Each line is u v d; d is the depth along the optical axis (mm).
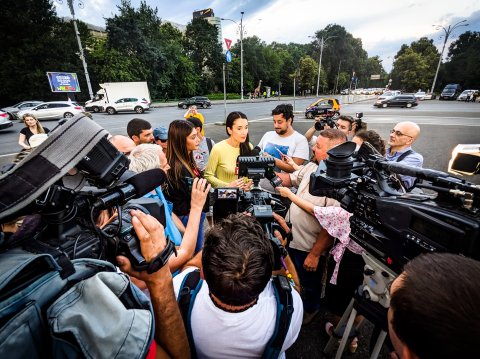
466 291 417
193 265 1013
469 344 383
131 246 585
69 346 409
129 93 22391
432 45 59000
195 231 1147
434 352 412
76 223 536
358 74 71562
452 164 920
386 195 944
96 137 484
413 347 450
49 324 405
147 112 20984
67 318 413
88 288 455
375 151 1160
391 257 914
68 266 457
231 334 756
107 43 27766
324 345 1764
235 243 670
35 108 15414
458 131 9953
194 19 43469
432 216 751
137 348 442
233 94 42406
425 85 51188
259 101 34938
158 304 641
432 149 7398
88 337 416
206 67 46250
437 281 446
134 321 460
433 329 411
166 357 663
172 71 33438
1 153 7816
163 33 37375
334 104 15469
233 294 658
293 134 2816
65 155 442
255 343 769
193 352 829
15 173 411
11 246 455
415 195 904
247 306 735
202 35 42938
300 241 1805
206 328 775
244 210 1240
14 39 23688
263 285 681
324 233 1566
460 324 392
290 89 57688
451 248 704
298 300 863
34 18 24766
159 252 597
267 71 50500
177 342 678
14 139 9914
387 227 900
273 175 1528
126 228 635
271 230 1027
